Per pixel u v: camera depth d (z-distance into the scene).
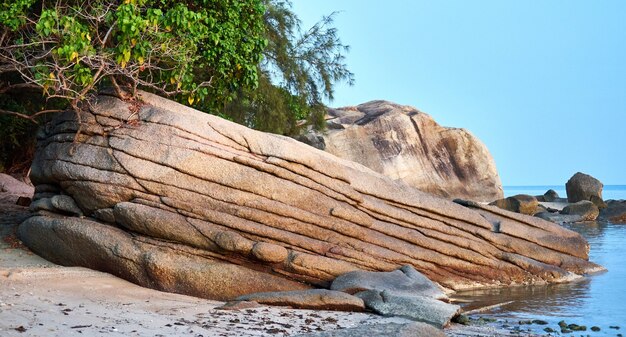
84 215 13.89
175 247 12.85
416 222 15.57
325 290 12.27
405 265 14.41
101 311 9.66
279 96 27.53
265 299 11.88
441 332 7.41
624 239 28.86
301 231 13.66
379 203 15.22
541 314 13.21
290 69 28.42
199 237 12.79
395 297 11.96
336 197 14.30
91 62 13.85
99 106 13.98
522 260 16.80
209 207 13.15
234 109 26.41
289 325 9.93
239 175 13.34
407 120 46.59
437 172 46.62
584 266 18.16
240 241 12.71
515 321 12.49
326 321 10.59
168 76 15.89
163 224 12.75
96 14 14.16
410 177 45.28
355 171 15.39
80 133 13.89
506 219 17.70
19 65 15.05
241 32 16.92
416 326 7.29
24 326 8.08
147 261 12.61
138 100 14.16
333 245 13.91
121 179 13.12
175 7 15.01
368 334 7.00
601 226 36.53
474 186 47.53
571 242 18.20
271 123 27.17
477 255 16.27
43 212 14.52
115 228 13.33
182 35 14.81
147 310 10.31
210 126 13.58
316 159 14.16
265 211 13.41
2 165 27.56
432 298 12.75
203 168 13.17
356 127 44.56
